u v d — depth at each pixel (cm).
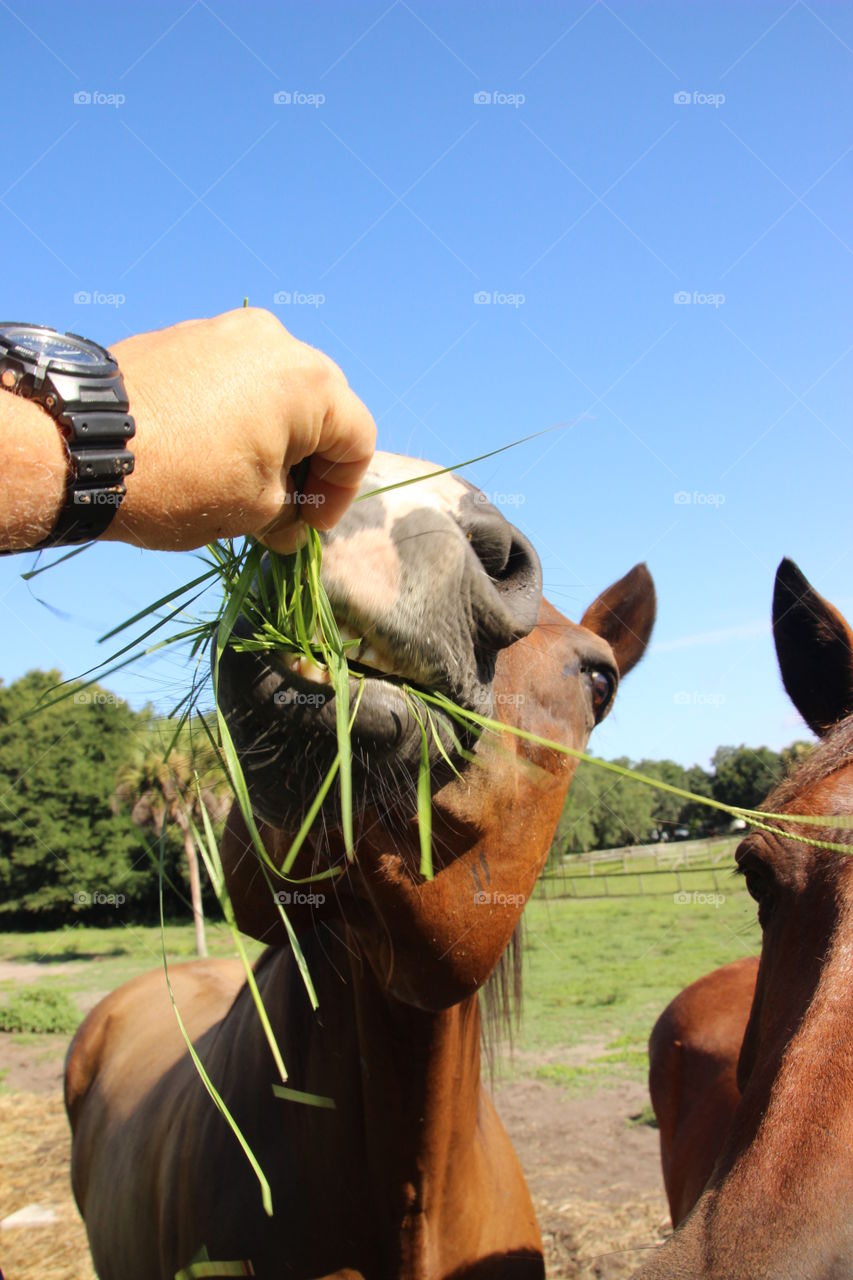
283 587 123
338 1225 205
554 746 138
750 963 414
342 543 127
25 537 76
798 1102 125
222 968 421
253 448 82
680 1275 115
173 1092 275
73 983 1513
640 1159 620
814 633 204
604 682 229
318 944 211
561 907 1803
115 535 81
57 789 2341
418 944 180
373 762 135
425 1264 208
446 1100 206
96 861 2312
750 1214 117
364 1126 205
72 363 74
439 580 132
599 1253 472
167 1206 236
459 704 142
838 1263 109
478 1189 227
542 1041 958
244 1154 216
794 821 147
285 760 133
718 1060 352
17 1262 498
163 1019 371
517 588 153
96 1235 309
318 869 175
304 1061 212
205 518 83
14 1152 712
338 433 91
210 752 134
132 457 75
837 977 137
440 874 174
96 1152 334
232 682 128
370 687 131
